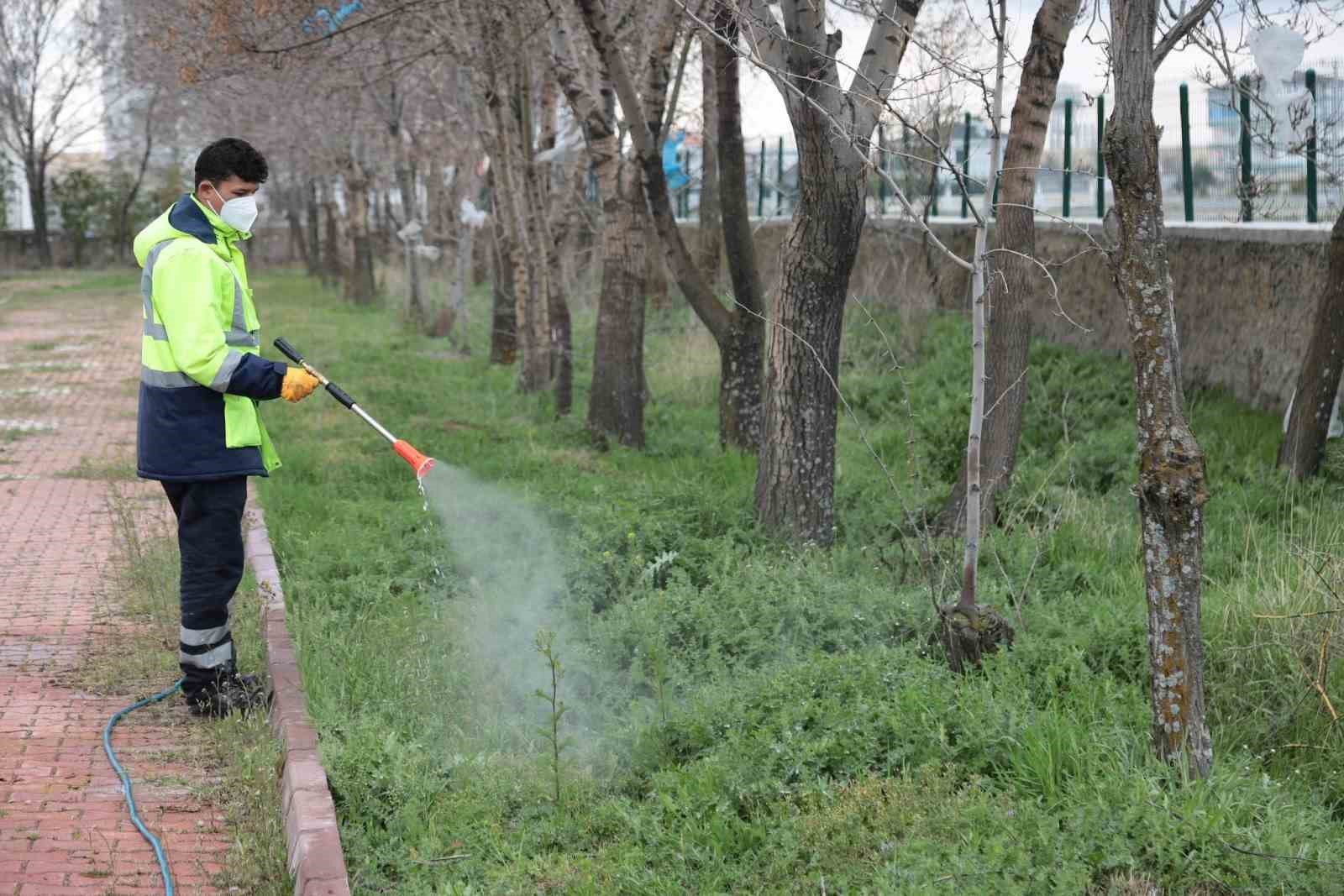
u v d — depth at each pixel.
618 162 12.08
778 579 6.77
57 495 10.08
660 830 4.38
